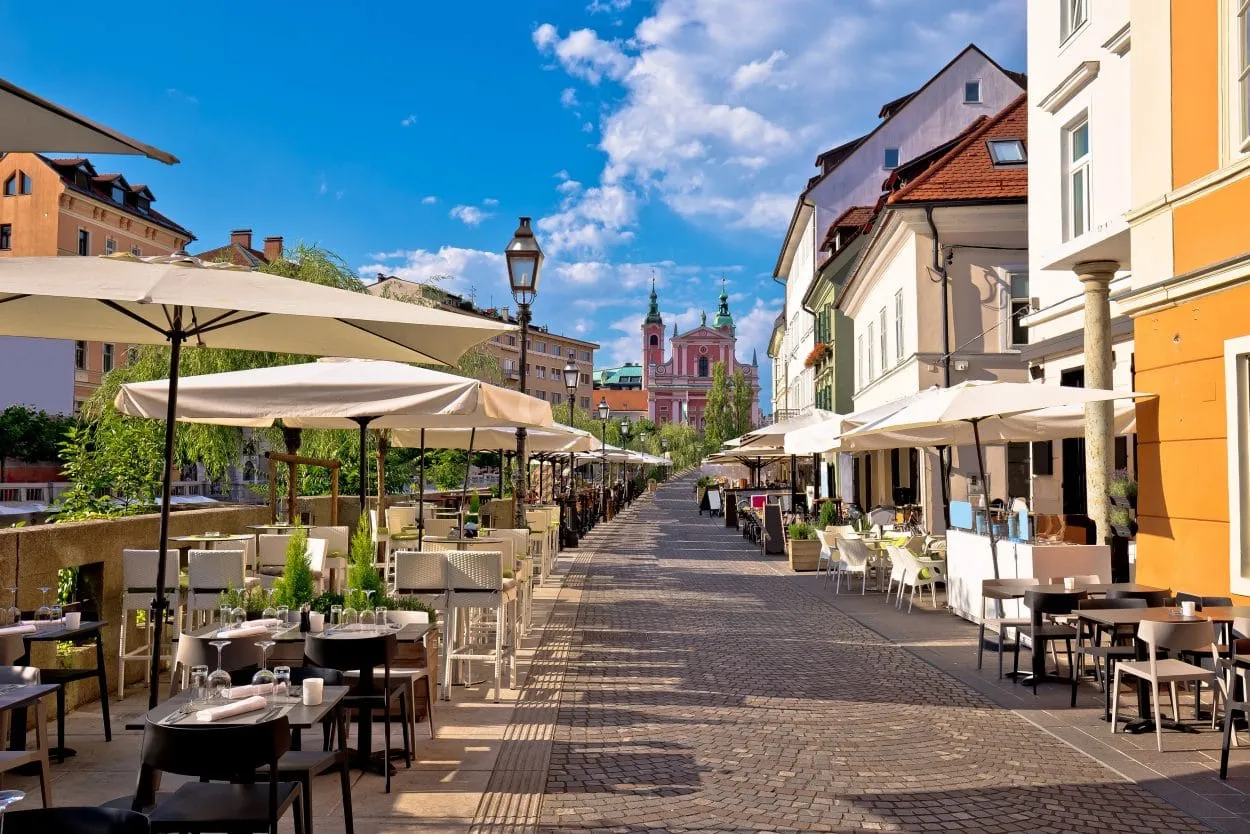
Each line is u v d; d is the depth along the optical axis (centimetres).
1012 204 2136
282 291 518
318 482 2184
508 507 2159
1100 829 517
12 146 358
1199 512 877
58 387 4541
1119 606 809
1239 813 539
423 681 729
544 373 11725
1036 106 1722
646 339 15125
